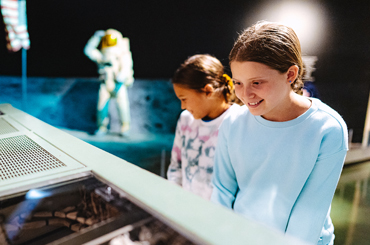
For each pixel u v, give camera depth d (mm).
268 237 388
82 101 6441
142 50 6285
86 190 562
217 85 1103
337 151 683
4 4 6074
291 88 731
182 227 414
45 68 6664
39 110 6641
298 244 376
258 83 654
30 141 937
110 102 5840
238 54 663
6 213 499
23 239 479
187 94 1086
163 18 5906
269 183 774
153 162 4117
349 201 2586
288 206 745
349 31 3115
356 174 3256
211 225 417
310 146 704
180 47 5980
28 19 6324
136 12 6066
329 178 700
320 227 708
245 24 4664
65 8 6289
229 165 903
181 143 1306
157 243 396
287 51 646
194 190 1198
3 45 6395
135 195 519
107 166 683
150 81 6223
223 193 885
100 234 436
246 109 870
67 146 874
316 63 3182
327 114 707
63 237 476
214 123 1149
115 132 5930
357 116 3451
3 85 6582
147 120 6125
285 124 739
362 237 2000
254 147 794
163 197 507
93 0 6137
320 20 3152
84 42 6457
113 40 5512
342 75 3223
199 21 5535
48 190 565
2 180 613
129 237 414
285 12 3533
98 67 5801
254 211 802
